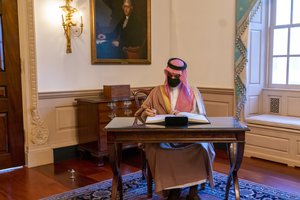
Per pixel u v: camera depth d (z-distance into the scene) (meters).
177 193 2.54
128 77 4.40
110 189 2.89
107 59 4.12
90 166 3.60
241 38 3.88
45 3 3.57
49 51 3.64
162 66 4.77
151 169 2.46
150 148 2.45
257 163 3.63
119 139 2.18
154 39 4.64
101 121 3.55
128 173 3.33
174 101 2.64
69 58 3.80
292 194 2.72
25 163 3.60
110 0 4.08
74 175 3.29
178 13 4.73
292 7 3.90
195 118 2.26
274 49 4.09
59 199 2.68
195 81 4.61
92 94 4.01
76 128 3.91
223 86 4.25
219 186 2.95
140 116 2.59
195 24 4.52
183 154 2.40
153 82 4.70
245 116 3.97
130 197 2.72
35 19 3.51
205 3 4.37
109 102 3.61
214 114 4.37
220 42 4.24
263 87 4.20
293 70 3.94
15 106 3.50
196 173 2.39
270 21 4.10
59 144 3.78
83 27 3.89
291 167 3.47
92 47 3.97
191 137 2.12
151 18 4.57
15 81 3.48
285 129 3.53
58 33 3.70
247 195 2.72
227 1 4.11
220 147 4.29
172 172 2.38
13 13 3.42
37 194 2.80
